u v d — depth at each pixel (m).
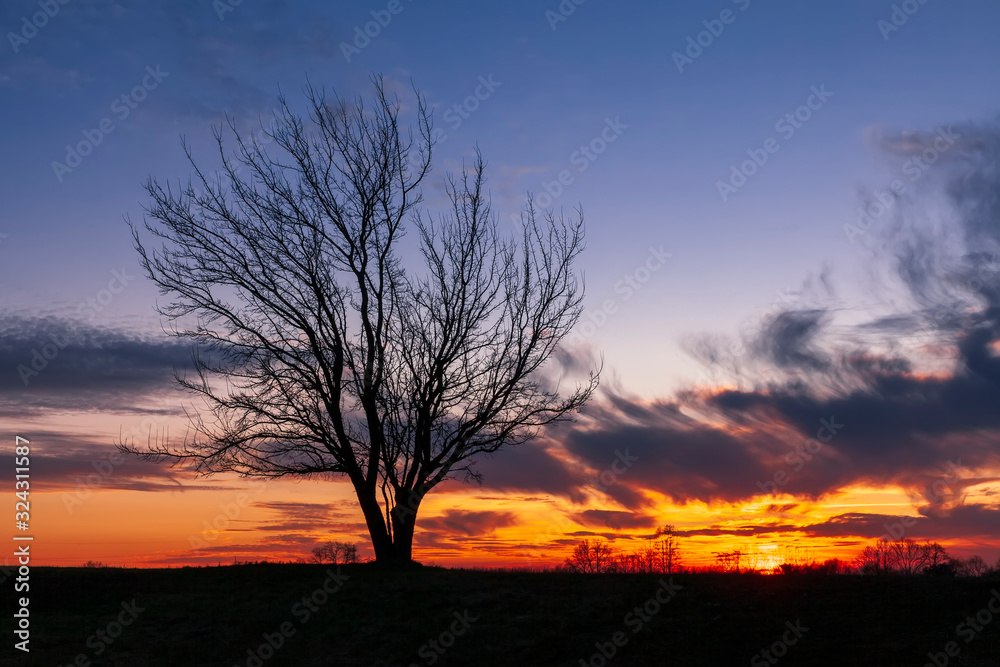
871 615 15.92
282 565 24.84
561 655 15.47
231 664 16.02
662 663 14.71
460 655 15.78
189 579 22.50
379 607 19.02
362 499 25.36
